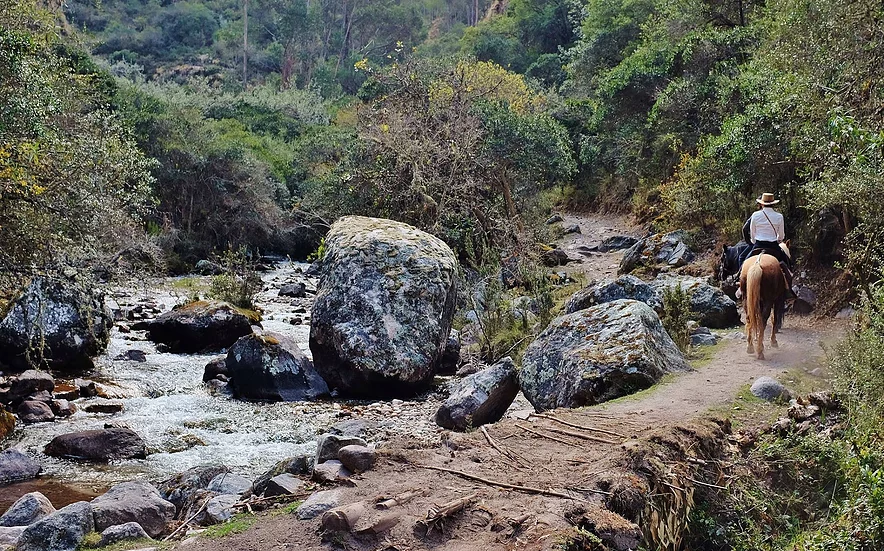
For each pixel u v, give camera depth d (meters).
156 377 13.55
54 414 11.09
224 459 9.12
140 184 17.16
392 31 86.62
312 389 12.24
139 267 17.34
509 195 24.61
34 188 12.11
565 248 27.97
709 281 17.38
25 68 13.91
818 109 12.33
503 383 9.80
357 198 24.38
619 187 34.75
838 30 12.14
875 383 6.82
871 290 10.00
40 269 12.70
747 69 22.23
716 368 10.36
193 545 5.29
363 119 25.98
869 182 9.77
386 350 12.00
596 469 6.12
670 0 33.91
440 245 13.38
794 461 7.14
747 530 6.36
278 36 88.38
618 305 10.34
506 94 32.94
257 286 24.36
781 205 16.83
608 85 32.75
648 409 8.17
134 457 9.21
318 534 5.30
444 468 6.27
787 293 11.65
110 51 84.75
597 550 5.00
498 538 5.13
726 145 17.45
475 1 96.62
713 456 7.14
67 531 5.60
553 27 65.12
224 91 62.94
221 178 35.56
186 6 95.38
